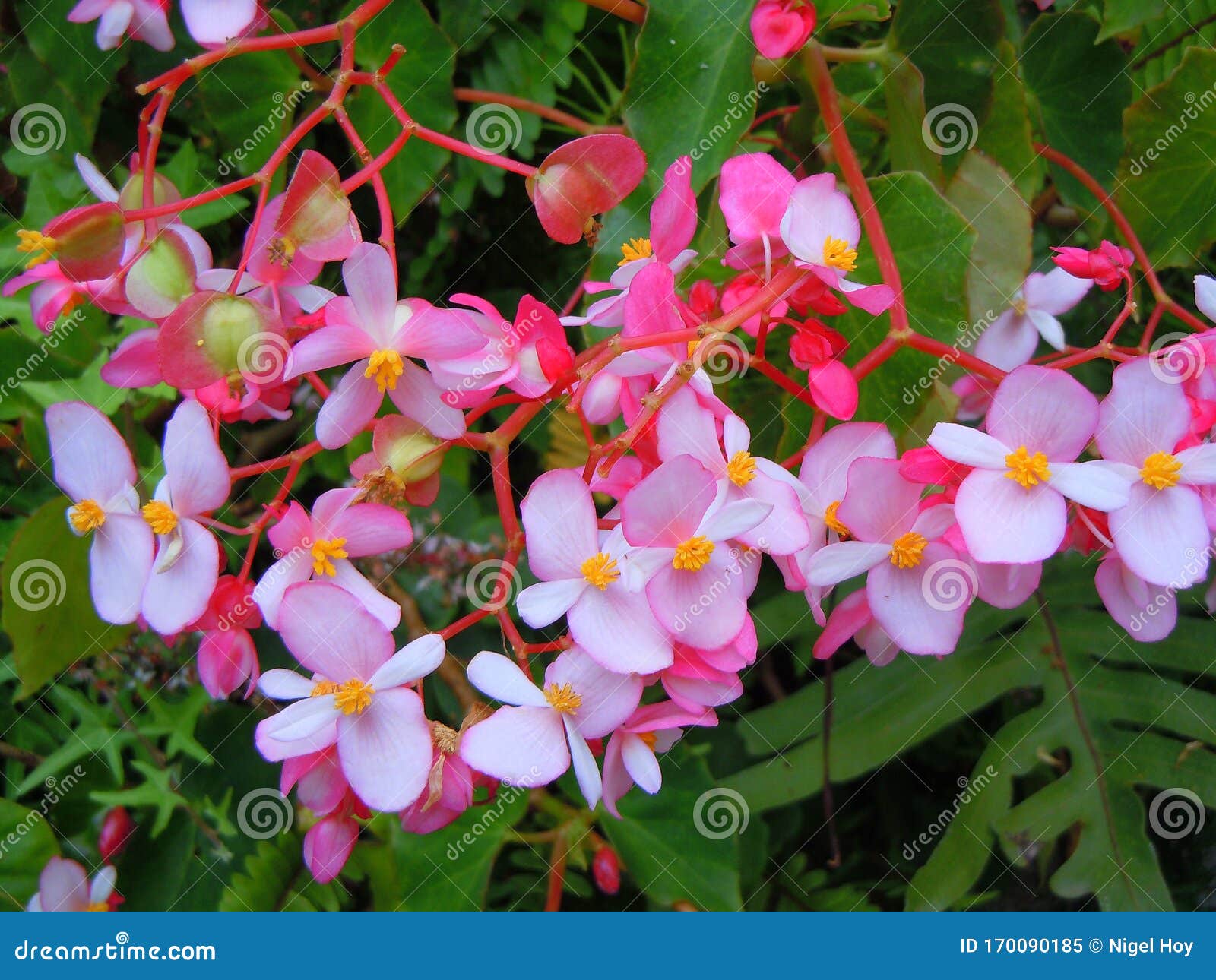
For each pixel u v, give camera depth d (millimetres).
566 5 424
